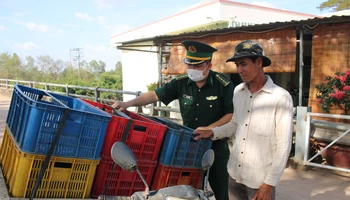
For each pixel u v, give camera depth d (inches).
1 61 2033.7
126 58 824.3
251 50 95.2
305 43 447.2
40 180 95.1
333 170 234.1
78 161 102.2
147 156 117.3
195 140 123.2
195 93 135.5
